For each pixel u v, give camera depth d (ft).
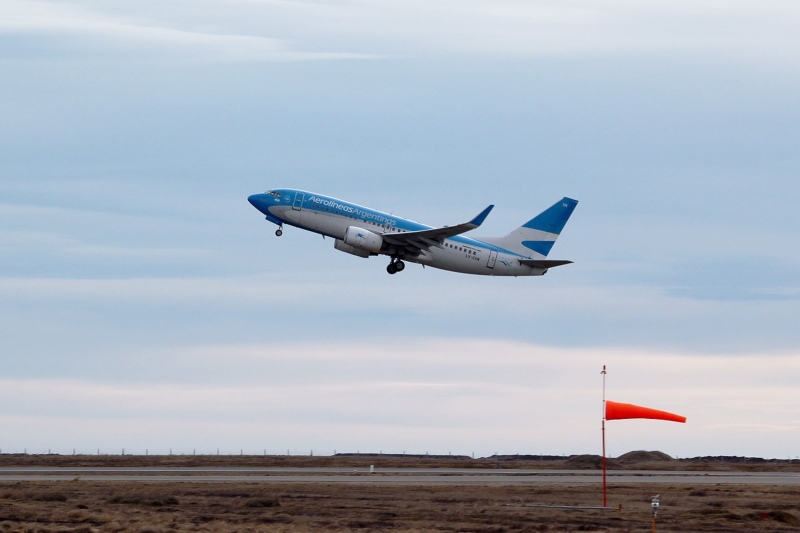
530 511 549.13
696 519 523.29
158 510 534.78
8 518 490.49
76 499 583.99
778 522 521.24
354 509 545.03
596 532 462.19
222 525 468.34
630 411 569.23
